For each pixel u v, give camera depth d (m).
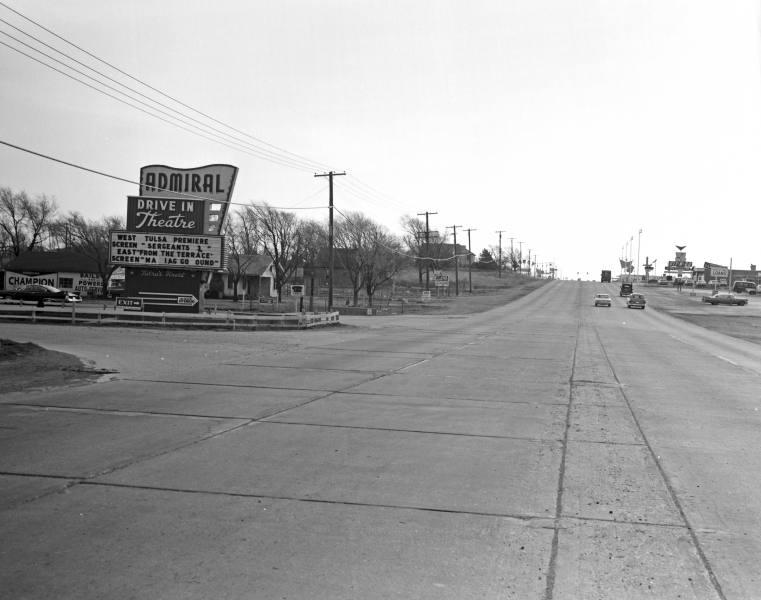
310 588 4.81
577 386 16.16
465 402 13.41
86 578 4.92
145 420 10.86
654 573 5.16
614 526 6.22
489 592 4.80
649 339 35.81
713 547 5.72
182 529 5.95
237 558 5.32
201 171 40.69
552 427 10.97
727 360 24.47
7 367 16.61
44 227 84.38
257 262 83.12
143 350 22.06
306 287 102.38
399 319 52.62
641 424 11.39
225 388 14.50
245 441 9.47
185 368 17.94
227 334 30.95
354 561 5.30
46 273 74.31
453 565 5.26
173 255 38.12
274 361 20.16
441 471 8.09
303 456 8.69
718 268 171.62
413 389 15.04
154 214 38.53
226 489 7.16
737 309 85.75
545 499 7.02
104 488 7.12
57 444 9.09
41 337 25.77
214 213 40.12
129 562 5.21
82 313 35.03
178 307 38.41
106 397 13.02
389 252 96.94
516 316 61.44
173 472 7.78
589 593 4.81
